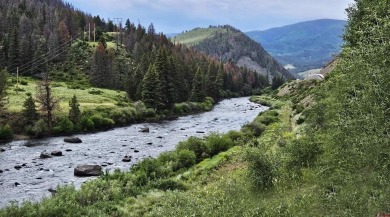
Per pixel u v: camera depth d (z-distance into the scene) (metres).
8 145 53.34
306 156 23.08
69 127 65.00
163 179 31.20
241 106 122.25
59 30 157.00
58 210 22.16
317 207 15.77
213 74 145.62
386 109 10.17
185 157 38.34
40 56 129.88
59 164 41.84
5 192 31.12
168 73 100.44
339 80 15.32
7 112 65.69
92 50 160.25
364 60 11.05
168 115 94.19
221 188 26.08
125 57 159.12
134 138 60.19
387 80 10.21
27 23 152.38
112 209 24.25
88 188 27.48
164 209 23.02
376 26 10.95
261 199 21.30
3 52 124.56
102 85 124.12
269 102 126.19
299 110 62.56
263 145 33.75
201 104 111.00
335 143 13.61
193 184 30.81
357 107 11.41
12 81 101.69
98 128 70.56
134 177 31.44
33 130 60.84
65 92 94.94
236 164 35.22
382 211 11.09
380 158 10.73
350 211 12.37
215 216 19.66
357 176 12.30
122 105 90.94
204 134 63.38
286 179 22.78
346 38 22.42
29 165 41.31
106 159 44.38
